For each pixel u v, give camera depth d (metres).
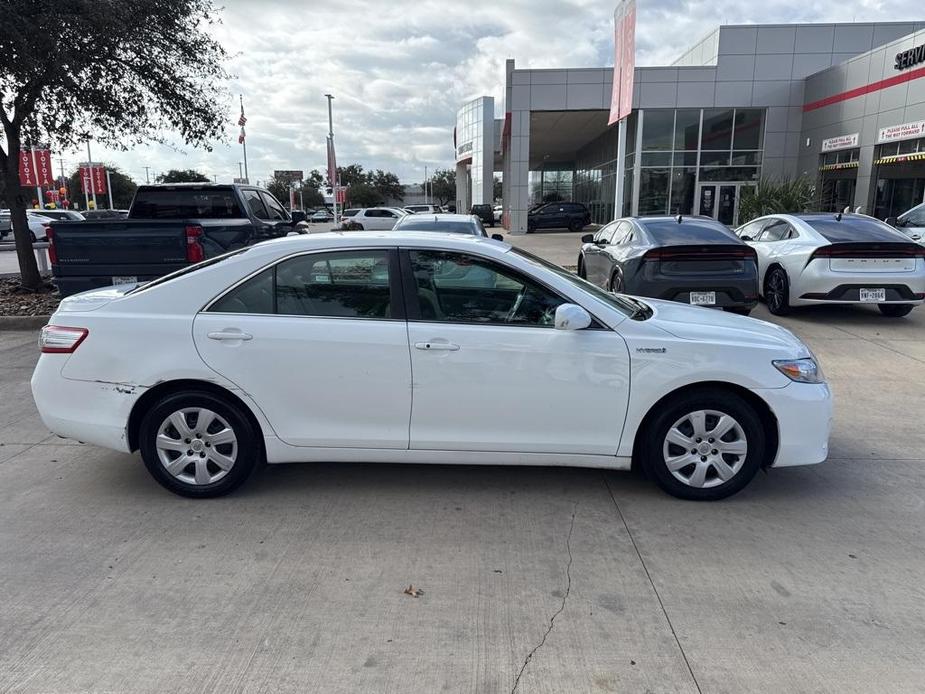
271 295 4.00
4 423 5.51
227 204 10.83
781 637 2.81
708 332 4.00
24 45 8.42
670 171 28.44
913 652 2.71
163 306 4.00
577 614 2.97
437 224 11.02
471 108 50.34
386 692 2.50
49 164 18.45
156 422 4.00
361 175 108.31
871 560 3.41
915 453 4.83
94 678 2.57
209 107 11.80
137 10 9.51
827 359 7.43
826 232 9.34
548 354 3.86
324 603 3.05
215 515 3.90
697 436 3.97
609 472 4.51
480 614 2.97
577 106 28.88
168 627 2.88
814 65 26.95
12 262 20.36
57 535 3.67
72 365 3.99
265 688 2.52
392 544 3.58
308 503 4.06
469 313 3.96
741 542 3.59
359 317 3.95
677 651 2.72
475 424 3.95
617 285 9.16
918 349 7.83
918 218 12.91
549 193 55.06
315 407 3.96
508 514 3.91
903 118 20.25
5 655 2.70
